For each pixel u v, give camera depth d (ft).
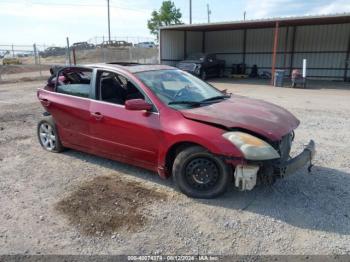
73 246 9.50
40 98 17.38
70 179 14.16
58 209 11.59
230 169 11.57
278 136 11.27
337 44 68.03
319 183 13.55
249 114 12.32
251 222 10.67
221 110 12.51
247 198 12.23
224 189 11.83
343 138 20.58
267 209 11.46
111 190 13.02
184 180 12.29
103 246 9.49
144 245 9.52
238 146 10.92
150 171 14.92
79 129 15.58
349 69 67.56
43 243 9.64
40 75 71.15
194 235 9.99
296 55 73.67
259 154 10.74
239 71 79.56
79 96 15.58
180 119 12.17
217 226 10.46
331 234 9.99
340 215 11.05
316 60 71.31
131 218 10.93
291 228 10.32
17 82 60.08
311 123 25.07
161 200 12.17
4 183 13.85
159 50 73.92
